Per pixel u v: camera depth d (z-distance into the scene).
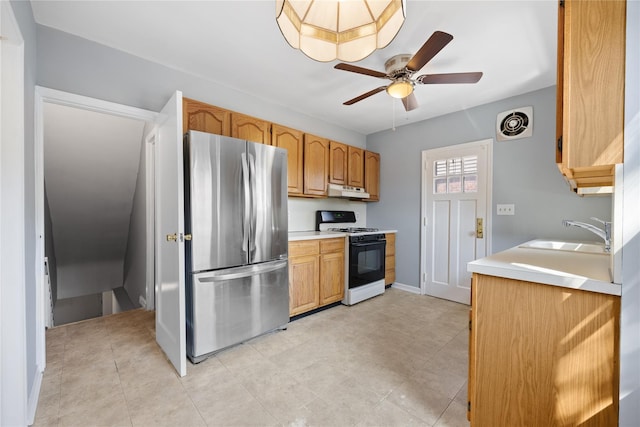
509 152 2.97
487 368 1.18
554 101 2.69
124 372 1.84
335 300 3.15
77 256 4.78
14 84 1.35
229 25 1.89
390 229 4.08
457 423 1.41
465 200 3.31
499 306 1.15
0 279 1.29
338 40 1.56
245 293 2.21
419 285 3.74
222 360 2.02
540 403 1.05
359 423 1.42
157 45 2.11
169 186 1.96
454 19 1.77
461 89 2.77
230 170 2.13
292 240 2.69
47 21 1.83
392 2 1.36
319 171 3.35
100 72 2.07
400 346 2.23
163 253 2.10
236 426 1.39
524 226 2.88
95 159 3.52
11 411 1.30
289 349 2.18
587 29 0.94
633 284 0.86
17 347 1.31
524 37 1.95
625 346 0.88
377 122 3.82
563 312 1.00
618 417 0.89
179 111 1.80
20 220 1.33
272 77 2.59
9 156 1.32
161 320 2.15
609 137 0.90
